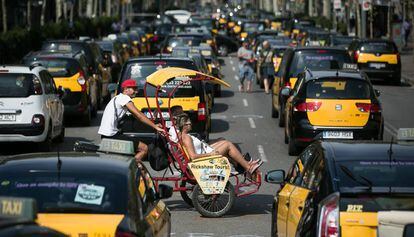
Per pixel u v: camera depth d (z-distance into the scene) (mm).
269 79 79875
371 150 19484
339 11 173375
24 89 43656
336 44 109188
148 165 39781
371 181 18219
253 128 55688
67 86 55438
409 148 19672
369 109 42062
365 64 88875
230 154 30250
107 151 21391
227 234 26969
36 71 44344
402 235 16359
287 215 20359
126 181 17375
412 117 61844
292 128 42969
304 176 20469
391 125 57281
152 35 158625
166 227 19391
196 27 152750
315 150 20438
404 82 93625
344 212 17094
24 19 165625
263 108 68062
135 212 16797
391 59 88688
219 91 76812
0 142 44375
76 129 55406
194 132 41969
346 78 42562
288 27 184875
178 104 41594
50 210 16594
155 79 31000
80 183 17141
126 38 120312
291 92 46406
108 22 186750
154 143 30141
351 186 18031
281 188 22344
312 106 42219
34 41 104188
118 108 32438
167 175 36906
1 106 43219
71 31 132375
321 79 42500
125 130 40062
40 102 43719
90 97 58438
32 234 11977
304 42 116688
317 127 42062
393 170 18609
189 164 29078
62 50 67500
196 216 29656
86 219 16234
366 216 17016
